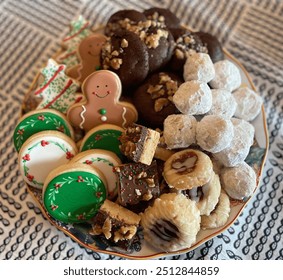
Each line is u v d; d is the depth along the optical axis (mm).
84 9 692
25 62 657
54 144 529
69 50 609
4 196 564
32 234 544
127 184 503
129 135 510
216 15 688
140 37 550
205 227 510
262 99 604
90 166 519
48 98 553
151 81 551
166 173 508
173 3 696
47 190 508
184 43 571
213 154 525
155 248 507
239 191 512
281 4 692
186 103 508
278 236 544
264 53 659
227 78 556
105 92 530
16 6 696
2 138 603
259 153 548
